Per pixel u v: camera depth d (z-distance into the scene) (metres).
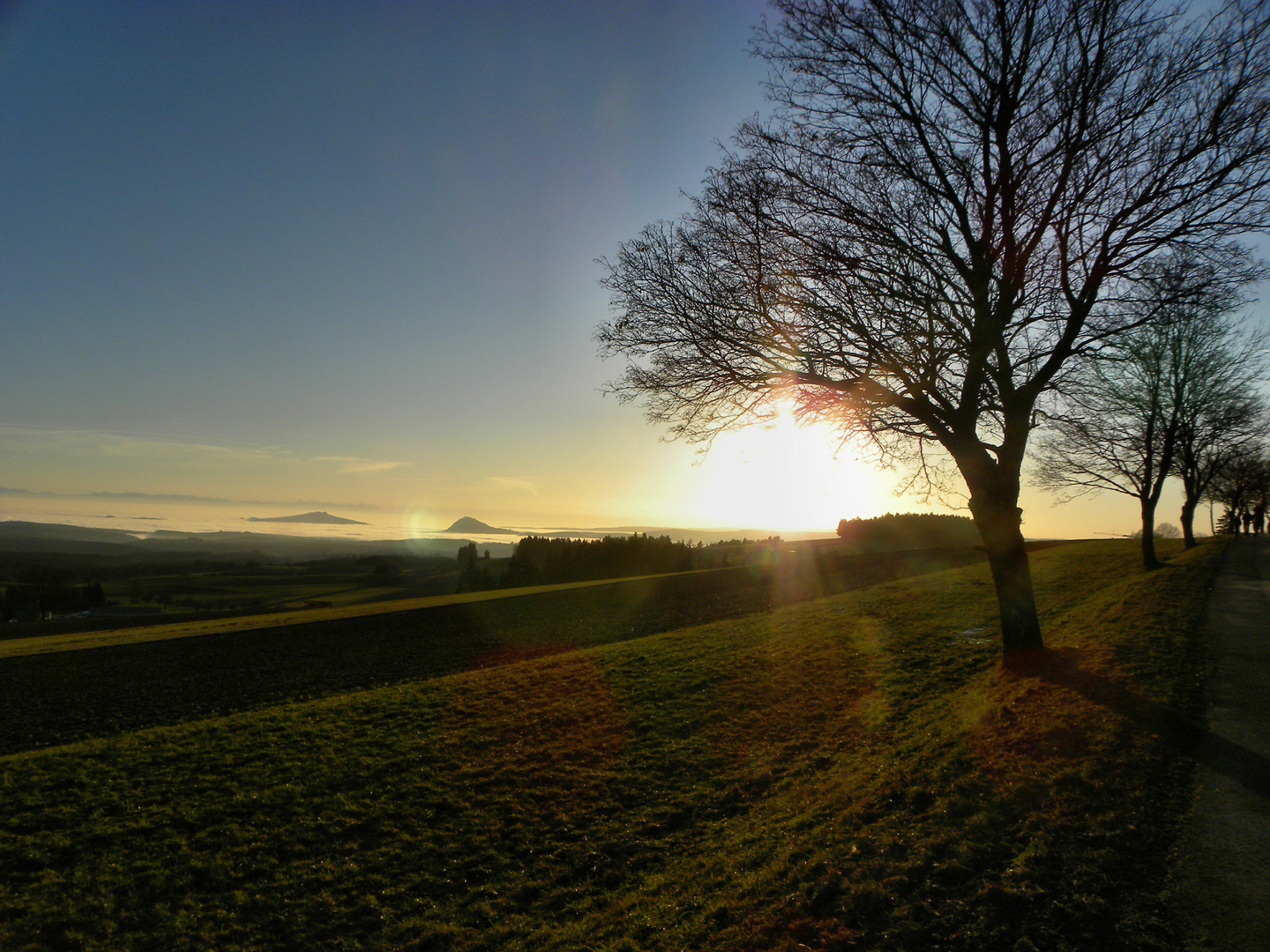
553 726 13.64
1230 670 10.03
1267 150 10.09
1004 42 11.10
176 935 7.70
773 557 59.59
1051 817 6.08
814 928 5.18
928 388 12.05
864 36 11.59
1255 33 9.99
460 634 29.73
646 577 52.78
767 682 15.33
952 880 5.38
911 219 11.96
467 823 9.88
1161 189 10.96
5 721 18.97
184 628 39.84
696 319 12.62
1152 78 10.62
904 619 21.56
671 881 7.46
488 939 7.14
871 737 11.21
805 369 12.70
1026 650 12.46
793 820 7.93
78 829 10.42
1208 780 6.44
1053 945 4.39
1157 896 4.75
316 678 22.03
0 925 8.04
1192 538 36.59
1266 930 4.28
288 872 8.91
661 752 11.91
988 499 12.56
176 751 13.65
